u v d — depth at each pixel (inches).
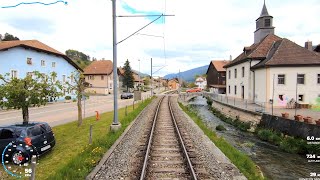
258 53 1387.8
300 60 1170.6
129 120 751.1
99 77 2854.3
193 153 416.2
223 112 1283.2
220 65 2706.7
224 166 357.7
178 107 1295.5
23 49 1416.1
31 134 403.9
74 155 410.6
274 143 687.7
